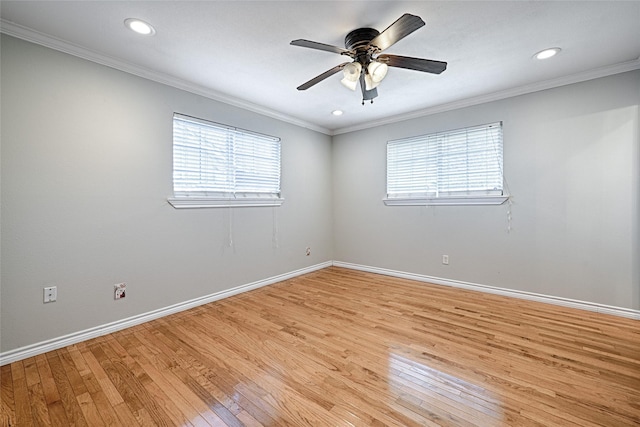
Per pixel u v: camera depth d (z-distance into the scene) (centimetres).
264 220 377
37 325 208
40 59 208
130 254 256
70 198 223
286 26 200
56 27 199
